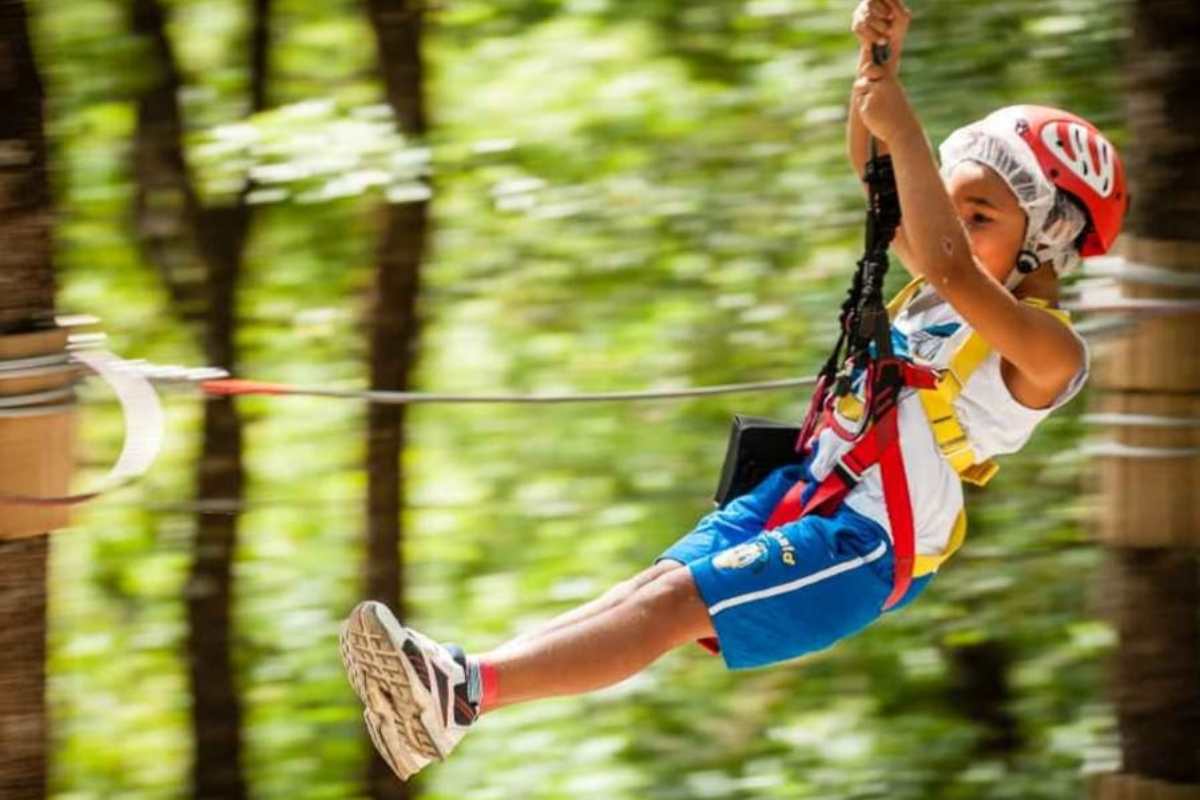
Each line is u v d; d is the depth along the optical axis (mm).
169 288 14695
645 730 15727
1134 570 8531
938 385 6691
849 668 15539
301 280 15453
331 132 12391
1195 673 8531
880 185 6676
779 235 14773
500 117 15523
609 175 15320
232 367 14242
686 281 15406
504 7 15953
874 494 6664
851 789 14734
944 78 13078
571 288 15953
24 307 6645
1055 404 6695
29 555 6793
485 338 16359
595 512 15938
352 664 6242
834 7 14477
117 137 14977
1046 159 6707
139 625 16016
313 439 16078
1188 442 8359
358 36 15336
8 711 6793
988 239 6727
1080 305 8469
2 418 6617
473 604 15766
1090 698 14367
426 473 16281
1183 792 8500
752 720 15680
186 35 15211
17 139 6590
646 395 7926
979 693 15484
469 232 15641
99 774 15641
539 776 15148
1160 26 8227
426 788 14961
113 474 6910
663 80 15625
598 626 6344
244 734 14281
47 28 13992
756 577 6465
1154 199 8289
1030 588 13875
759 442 7031
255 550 16125
